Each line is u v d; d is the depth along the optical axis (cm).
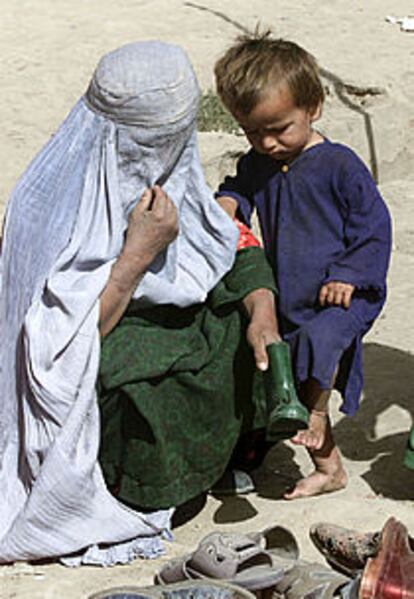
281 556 374
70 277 395
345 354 436
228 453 413
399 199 821
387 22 1124
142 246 394
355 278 424
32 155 811
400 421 518
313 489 448
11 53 1002
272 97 411
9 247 404
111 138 394
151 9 1138
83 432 391
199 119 848
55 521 386
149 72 389
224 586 341
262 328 404
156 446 397
